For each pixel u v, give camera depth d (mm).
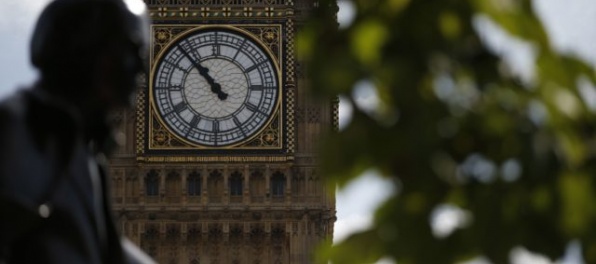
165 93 81812
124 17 8086
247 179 82000
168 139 82125
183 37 81688
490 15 7574
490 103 7504
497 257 7504
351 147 7602
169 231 82688
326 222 82438
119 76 8086
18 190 7578
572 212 7504
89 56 8023
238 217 82500
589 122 7531
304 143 82312
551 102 7508
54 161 7730
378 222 7668
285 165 81750
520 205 7531
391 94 7512
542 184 7488
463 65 7555
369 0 7680
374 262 7715
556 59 7555
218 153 81875
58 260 7645
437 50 7551
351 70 7547
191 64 81750
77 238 7738
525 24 7543
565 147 7477
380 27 7602
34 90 7918
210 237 82750
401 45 7570
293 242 82062
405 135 7492
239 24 81812
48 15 8023
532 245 7535
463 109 7496
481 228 7535
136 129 82000
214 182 82312
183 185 82188
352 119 7602
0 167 7574
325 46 7676
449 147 7496
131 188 82250
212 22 81688
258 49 81812
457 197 7578
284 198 82188
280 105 81625
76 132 7809
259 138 81938
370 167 7637
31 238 7645
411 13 7590
